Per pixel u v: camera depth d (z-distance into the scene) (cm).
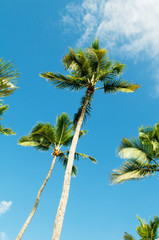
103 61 1150
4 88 387
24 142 1436
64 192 811
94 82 1186
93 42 1234
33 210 1212
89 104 1223
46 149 1516
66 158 1538
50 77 1148
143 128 1070
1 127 878
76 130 1025
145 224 836
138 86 1147
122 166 1051
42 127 1416
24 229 1120
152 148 990
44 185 1320
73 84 1188
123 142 1043
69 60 1120
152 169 974
